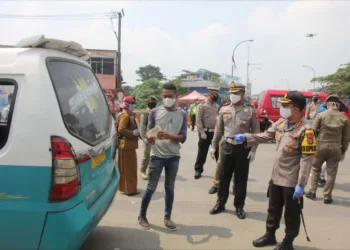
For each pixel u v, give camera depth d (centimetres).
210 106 699
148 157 682
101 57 3947
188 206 529
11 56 271
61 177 254
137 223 454
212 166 842
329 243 407
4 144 258
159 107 430
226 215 492
